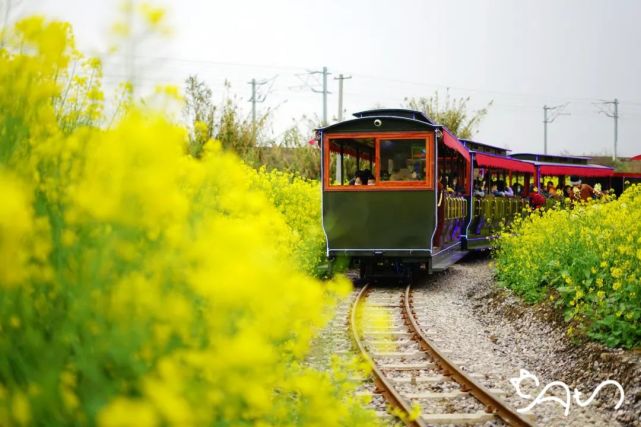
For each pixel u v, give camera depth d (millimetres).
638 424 6105
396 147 13719
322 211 14008
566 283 10375
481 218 18812
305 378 3111
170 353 2254
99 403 2059
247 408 2857
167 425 2080
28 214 2162
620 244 9656
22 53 2732
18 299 2207
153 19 2498
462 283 14812
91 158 2361
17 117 2650
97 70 3240
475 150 18828
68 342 2137
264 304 2244
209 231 2225
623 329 7984
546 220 13039
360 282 15062
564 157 28703
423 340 8727
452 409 6305
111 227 2150
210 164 2717
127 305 2164
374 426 3879
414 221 13664
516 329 10125
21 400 1958
